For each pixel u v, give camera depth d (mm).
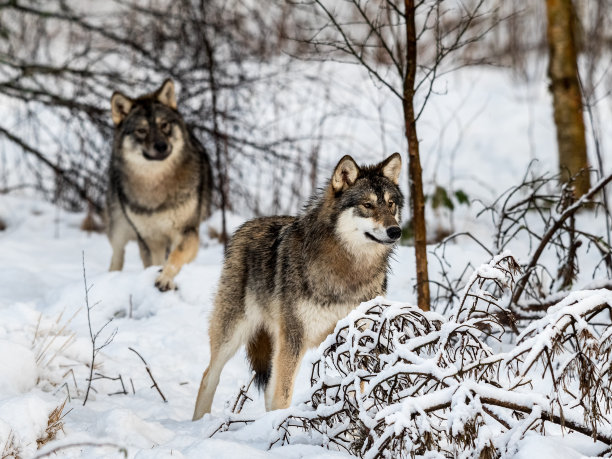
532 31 70750
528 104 62094
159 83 45406
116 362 23328
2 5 45031
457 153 54938
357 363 15945
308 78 45094
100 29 45750
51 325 23141
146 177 32250
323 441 15297
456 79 66938
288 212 44688
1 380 18125
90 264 38344
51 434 15492
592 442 14594
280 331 20188
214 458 13953
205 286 30562
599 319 25656
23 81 53344
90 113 44344
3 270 34781
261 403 22188
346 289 19953
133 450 14438
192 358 25500
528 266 24125
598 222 38469
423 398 13750
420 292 22484
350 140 51688
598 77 59188
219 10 43812
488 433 13383
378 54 38469
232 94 45125
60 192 45938
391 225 19391
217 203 45562
